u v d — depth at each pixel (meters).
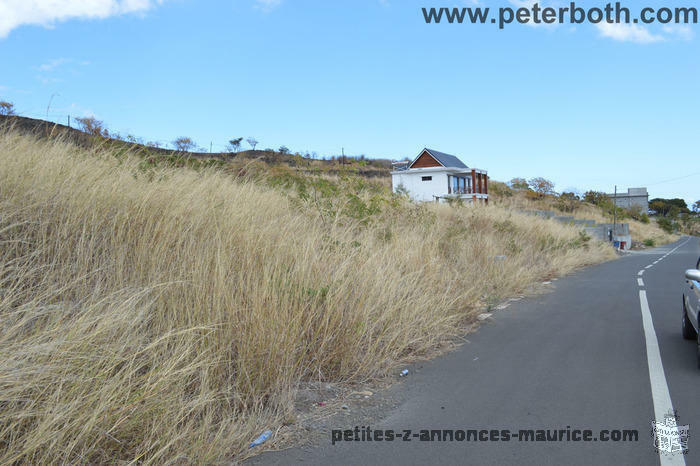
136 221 5.38
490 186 59.03
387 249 7.90
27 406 2.86
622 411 4.09
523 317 8.41
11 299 3.81
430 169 41.25
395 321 6.13
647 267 19.89
